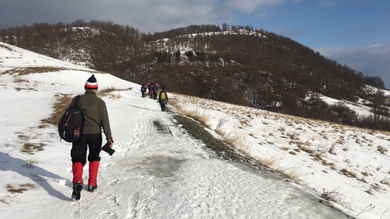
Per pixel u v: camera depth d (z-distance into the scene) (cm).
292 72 18588
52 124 1086
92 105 486
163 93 1983
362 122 9694
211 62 18838
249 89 13850
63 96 2112
